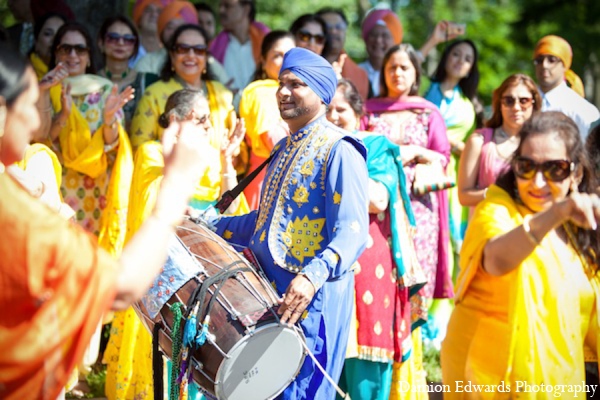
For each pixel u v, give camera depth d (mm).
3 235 2188
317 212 3809
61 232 2211
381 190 4539
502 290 4141
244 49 8031
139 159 4992
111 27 6688
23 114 2406
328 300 3760
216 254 3648
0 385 2207
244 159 6109
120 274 2279
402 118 6242
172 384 3447
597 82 17922
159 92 6039
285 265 3781
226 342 3377
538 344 4020
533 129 4160
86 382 5840
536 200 4164
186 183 2393
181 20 7355
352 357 4590
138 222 4891
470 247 4199
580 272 4164
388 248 4645
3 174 2248
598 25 18750
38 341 2180
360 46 18094
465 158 6230
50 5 7359
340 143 3809
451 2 21250
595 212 3783
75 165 5816
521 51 20297
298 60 3873
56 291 2188
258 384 3451
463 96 7488
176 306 3453
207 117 5098
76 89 5988
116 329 5141
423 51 8055
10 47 2410
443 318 6848
